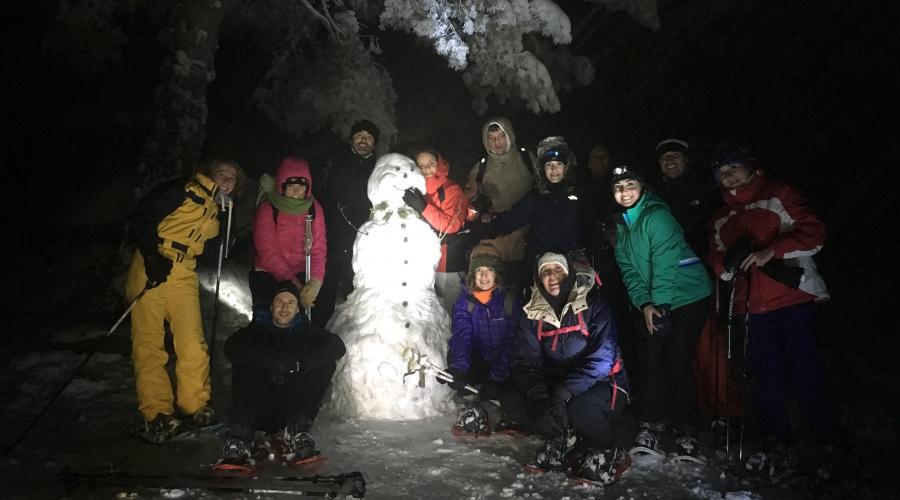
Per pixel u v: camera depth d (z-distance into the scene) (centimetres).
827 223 1135
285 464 412
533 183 601
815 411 432
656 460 432
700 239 505
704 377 487
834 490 394
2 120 1294
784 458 413
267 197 512
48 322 696
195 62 765
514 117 1428
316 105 939
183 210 449
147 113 1332
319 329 445
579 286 430
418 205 511
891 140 1223
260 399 427
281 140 1340
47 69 1352
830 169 1239
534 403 417
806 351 434
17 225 1041
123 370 569
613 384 417
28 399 507
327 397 505
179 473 394
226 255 498
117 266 713
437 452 434
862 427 510
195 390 459
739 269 433
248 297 778
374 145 600
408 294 506
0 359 593
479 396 481
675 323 459
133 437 445
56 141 1284
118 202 1064
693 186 511
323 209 591
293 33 1008
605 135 1393
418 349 491
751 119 1346
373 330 493
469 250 568
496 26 809
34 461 402
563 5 1386
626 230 469
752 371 439
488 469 411
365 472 403
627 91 1423
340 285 679
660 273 448
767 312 439
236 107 1371
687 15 1397
